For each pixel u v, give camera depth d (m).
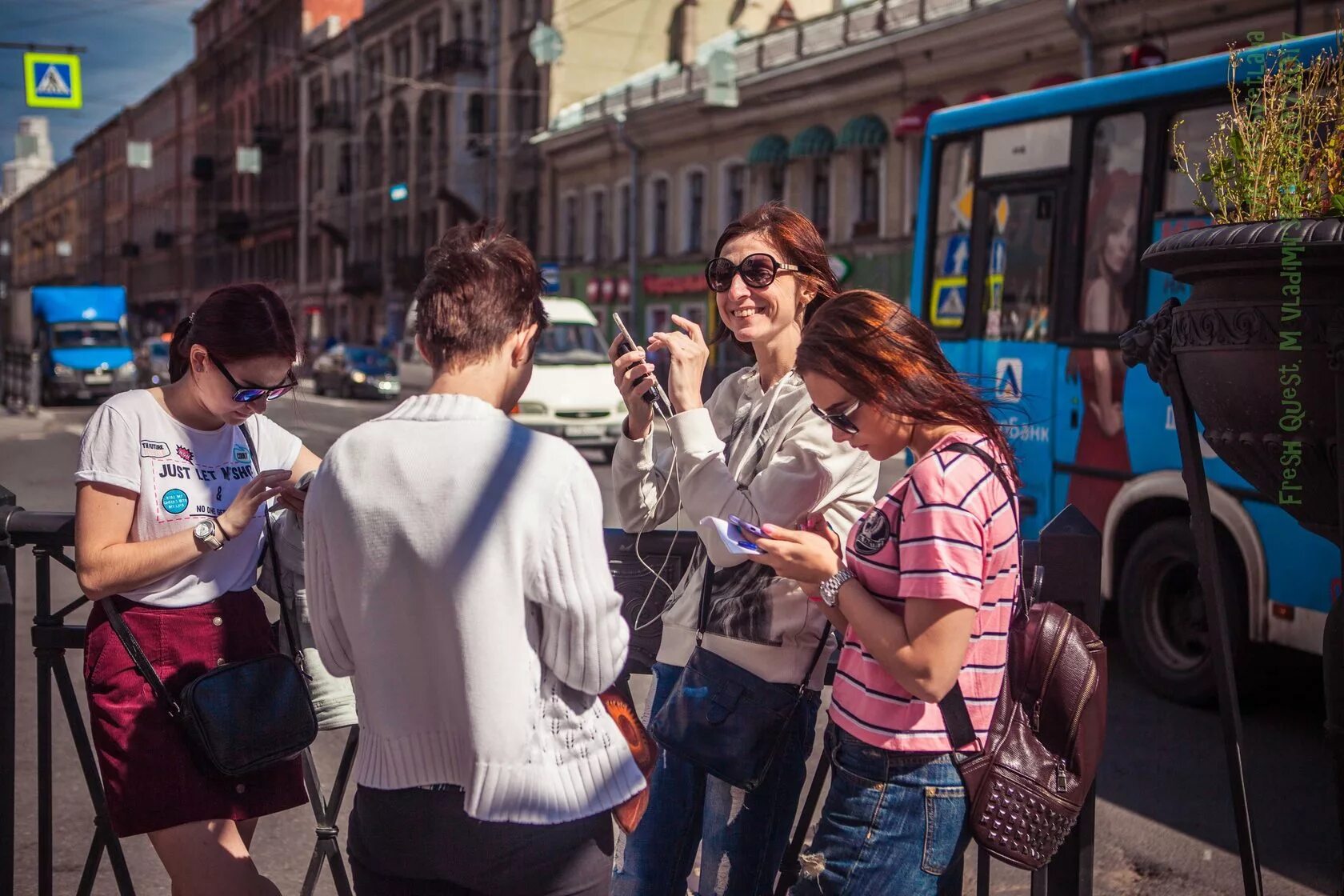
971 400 2.04
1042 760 2.02
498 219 2.06
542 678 1.91
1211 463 5.88
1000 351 7.55
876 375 2.00
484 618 1.82
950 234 8.10
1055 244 7.11
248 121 69.38
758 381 2.58
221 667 2.45
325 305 58.53
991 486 1.96
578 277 38.53
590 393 15.78
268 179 66.31
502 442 1.88
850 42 26.62
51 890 3.04
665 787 2.55
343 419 23.27
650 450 2.63
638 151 34.91
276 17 64.81
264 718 2.45
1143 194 6.48
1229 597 5.83
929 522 1.91
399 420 1.93
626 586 2.71
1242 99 2.84
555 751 1.92
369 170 53.97
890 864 2.01
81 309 32.00
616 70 40.44
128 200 91.62
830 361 2.03
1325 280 2.41
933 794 2.00
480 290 1.96
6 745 2.96
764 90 28.84
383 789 1.94
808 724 2.49
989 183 7.71
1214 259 2.52
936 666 1.88
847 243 26.70
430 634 1.87
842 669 2.11
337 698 2.71
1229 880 3.91
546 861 1.93
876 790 2.03
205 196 76.44
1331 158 2.54
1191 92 6.23
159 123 85.31
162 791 2.42
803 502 2.23
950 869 2.05
